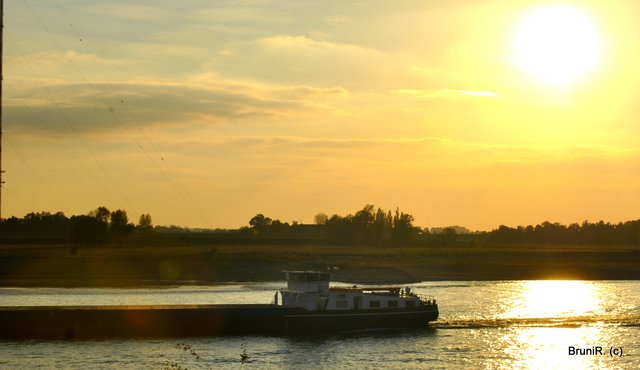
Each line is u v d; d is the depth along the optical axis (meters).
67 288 194.00
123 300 163.25
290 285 119.69
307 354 100.38
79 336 109.19
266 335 113.06
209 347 104.12
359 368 93.62
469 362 97.69
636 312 147.75
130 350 101.31
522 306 157.00
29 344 104.25
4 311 107.56
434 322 126.81
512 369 94.56
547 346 108.31
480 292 194.38
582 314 142.62
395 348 104.88
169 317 111.81
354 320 116.75
